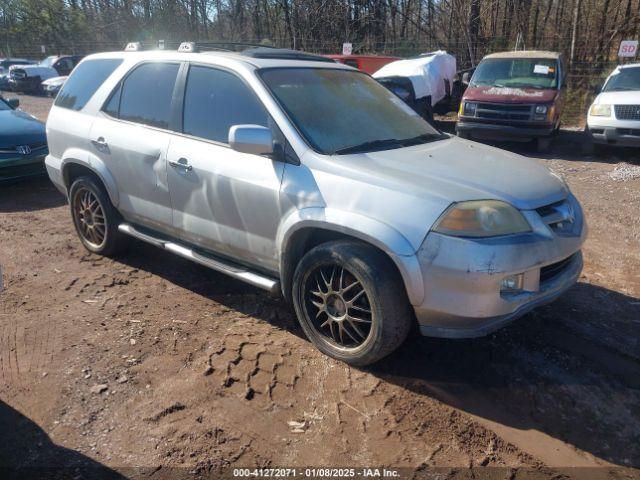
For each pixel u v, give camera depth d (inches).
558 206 134.5
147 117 175.5
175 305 167.2
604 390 128.0
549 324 155.9
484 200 121.9
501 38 781.3
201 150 156.5
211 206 155.3
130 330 152.2
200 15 1168.2
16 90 1009.5
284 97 148.6
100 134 185.6
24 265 197.2
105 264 198.1
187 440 111.1
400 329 126.0
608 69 641.6
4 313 161.3
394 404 122.3
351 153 140.4
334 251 128.9
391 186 124.0
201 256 164.1
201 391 126.0
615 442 112.1
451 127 571.2
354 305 130.5
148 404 121.6
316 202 131.6
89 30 1375.5
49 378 130.4
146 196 174.9
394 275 124.4
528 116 417.7
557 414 119.8
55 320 157.5
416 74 495.2
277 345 144.9
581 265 143.7
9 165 283.7
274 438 112.0
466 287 116.6
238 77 153.7
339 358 136.0
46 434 112.7
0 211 265.9
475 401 123.6
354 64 588.1
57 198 290.8
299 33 983.6
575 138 494.0
